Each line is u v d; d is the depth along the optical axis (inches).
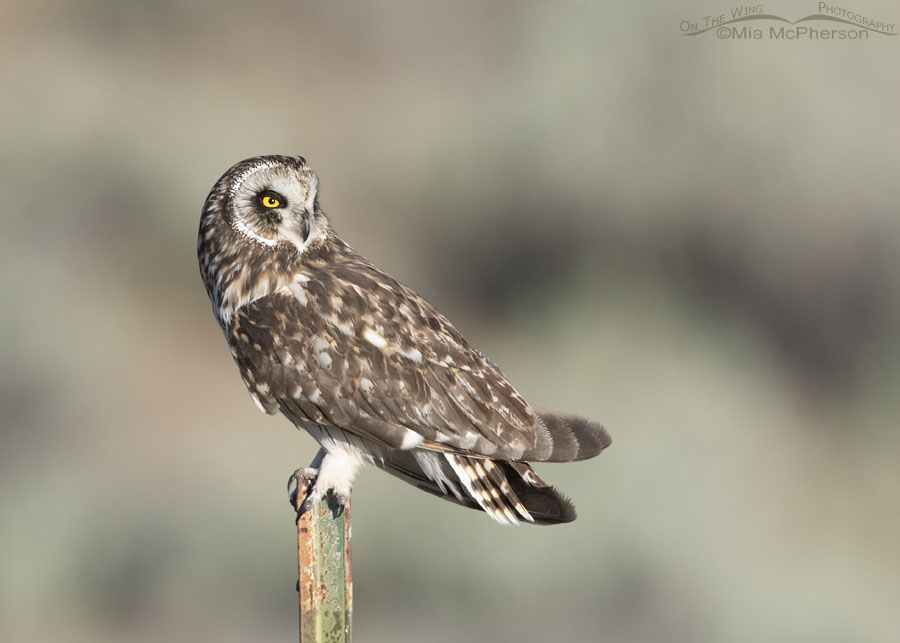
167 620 575.8
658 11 756.0
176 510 608.1
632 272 753.6
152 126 853.2
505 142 786.2
